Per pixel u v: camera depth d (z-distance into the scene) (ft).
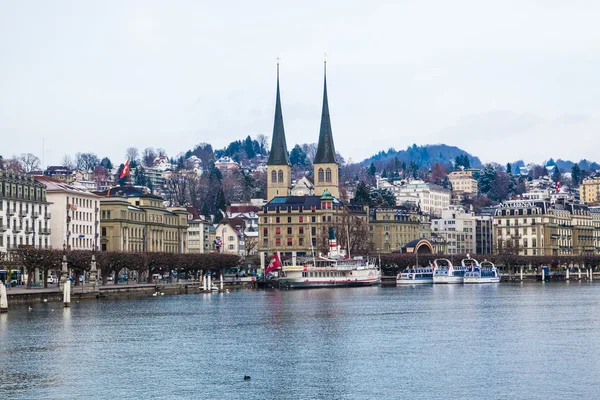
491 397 517.96
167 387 545.44
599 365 603.67
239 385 550.36
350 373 581.94
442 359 629.92
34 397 522.47
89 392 533.14
